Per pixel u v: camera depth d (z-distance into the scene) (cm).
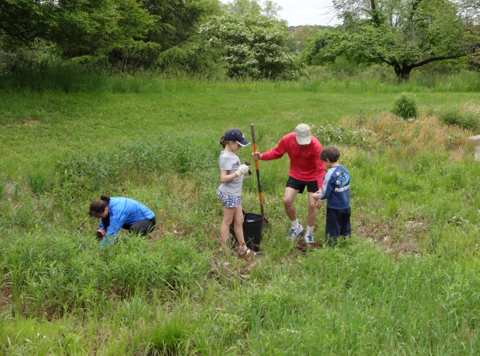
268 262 568
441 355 374
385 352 379
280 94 2181
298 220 697
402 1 2939
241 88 2267
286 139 610
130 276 478
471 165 992
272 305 436
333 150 568
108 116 1400
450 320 425
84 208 679
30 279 445
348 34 3000
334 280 501
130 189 742
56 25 1480
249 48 3098
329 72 3984
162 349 394
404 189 865
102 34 1745
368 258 527
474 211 740
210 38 3031
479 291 462
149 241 568
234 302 445
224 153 564
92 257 488
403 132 1239
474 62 3125
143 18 1995
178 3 2883
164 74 2306
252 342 385
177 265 500
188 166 882
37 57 2306
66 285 464
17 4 1414
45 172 788
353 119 1370
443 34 2728
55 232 552
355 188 832
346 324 407
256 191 827
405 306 445
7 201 685
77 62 2144
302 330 391
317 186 614
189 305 448
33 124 1214
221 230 580
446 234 642
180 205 709
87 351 382
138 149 888
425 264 518
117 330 407
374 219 718
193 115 1523
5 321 404
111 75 2108
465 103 1716
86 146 1027
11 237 536
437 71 3547
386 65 3609
